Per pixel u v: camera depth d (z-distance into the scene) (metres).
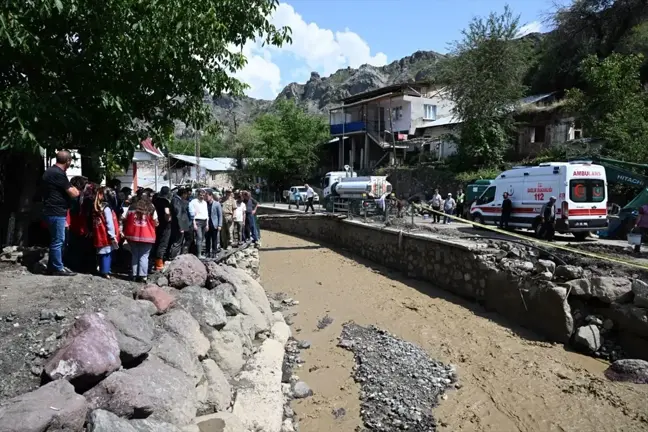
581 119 27.72
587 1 34.81
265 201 47.47
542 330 11.06
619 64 26.27
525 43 35.22
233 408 5.63
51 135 7.91
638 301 9.66
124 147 8.68
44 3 6.62
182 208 11.16
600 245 14.79
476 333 11.21
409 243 17.53
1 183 9.37
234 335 7.16
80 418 3.62
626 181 17.36
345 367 9.24
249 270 15.02
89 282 6.93
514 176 18.28
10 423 3.20
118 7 7.42
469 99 33.34
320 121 50.22
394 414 7.43
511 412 7.67
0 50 7.29
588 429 7.19
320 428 7.00
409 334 11.31
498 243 14.56
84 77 8.23
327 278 17.50
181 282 7.79
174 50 8.20
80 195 8.19
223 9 9.53
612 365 9.13
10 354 4.62
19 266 7.56
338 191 28.77
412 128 43.03
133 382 4.23
